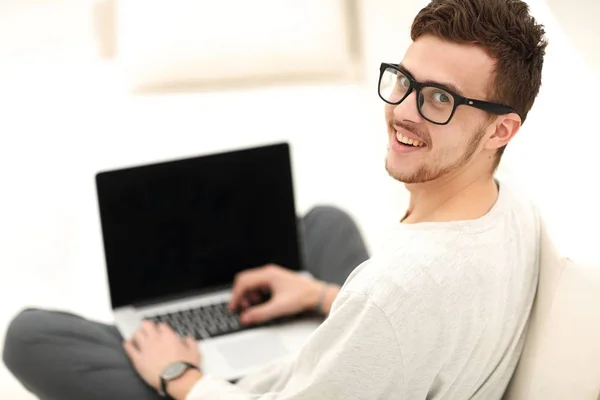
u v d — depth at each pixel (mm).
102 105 2232
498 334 944
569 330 949
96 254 1830
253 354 1353
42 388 1322
